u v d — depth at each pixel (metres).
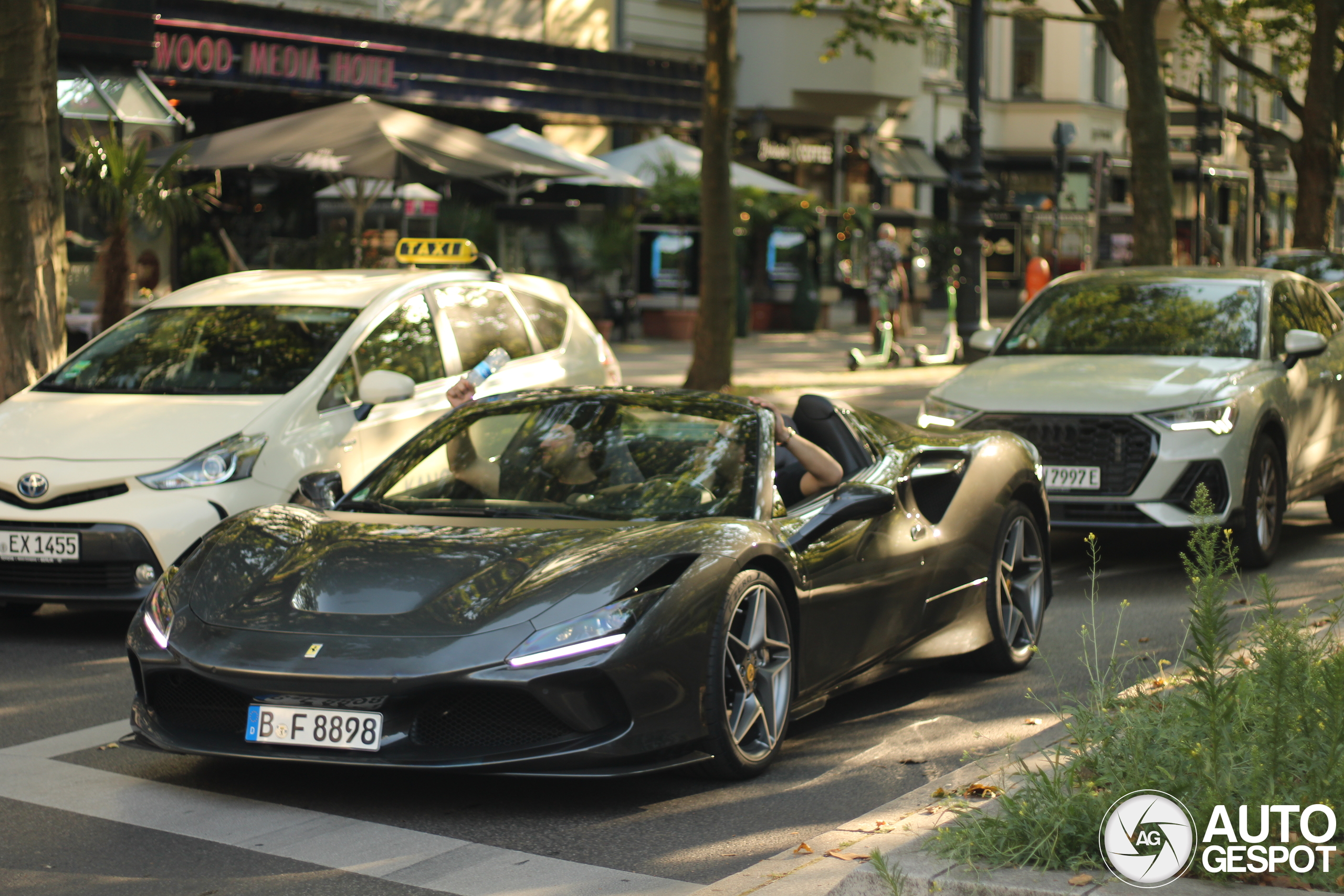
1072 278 11.63
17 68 10.96
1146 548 11.05
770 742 5.57
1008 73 43.84
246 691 4.97
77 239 18.56
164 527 7.74
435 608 5.04
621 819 5.07
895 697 6.91
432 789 5.39
